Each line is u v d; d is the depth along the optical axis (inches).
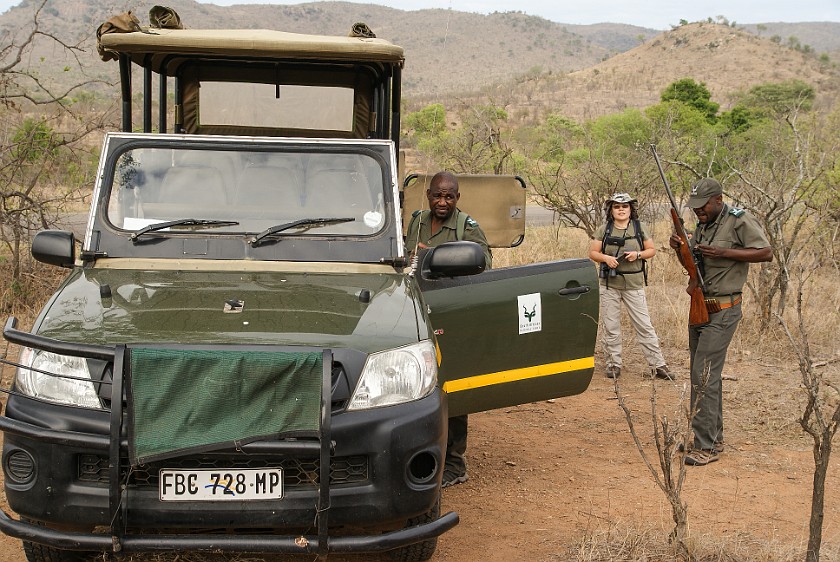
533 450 257.6
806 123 645.3
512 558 184.1
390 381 152.5
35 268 406.9
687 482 232.8
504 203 313.1
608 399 307.6
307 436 144.4
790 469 243.6
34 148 388.5
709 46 7253.9
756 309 396.8
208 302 164.7
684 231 253.4
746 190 445.4
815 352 368.2
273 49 213.8
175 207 196.1
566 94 5718.5
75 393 147.4
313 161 201.9
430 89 5570.9
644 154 614.9
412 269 193.0
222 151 201.6
